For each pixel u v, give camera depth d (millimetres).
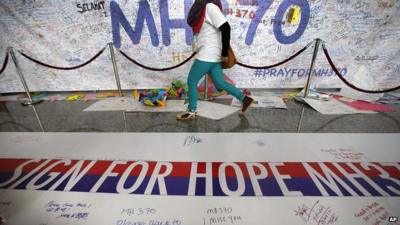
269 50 3213
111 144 1966
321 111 2639
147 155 1773
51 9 3043
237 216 1185
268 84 3430
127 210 1237
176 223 1147
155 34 3184
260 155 1741
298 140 1971
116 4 3018
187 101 3084
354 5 2857
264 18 3027
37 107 3027
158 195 1343
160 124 2365
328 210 1214
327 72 3273
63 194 1373
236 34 3131
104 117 2609
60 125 2420
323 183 1426
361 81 3234
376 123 2305
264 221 1151
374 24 2934
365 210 1213
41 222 1181
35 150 1900
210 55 2131
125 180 1482
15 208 1278
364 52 3098
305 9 2941
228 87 2398
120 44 3266
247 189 1379
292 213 1199
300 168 1576
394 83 3203
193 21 2094
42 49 3295
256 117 2510
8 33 3180
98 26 3154
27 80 3498
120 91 3309
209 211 1219
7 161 1747
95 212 1231
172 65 3391
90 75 3471
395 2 2789
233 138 2020
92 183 1465
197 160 1688
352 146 1867
